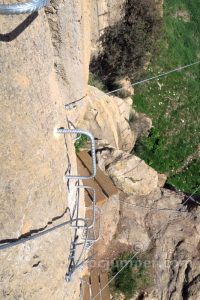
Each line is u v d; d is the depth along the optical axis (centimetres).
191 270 1185
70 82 870
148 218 1225
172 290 1162
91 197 1039
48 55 736
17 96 594
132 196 1233
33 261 634
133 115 1602
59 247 714
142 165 1239
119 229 1181
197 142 1728
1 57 555
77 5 803
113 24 1484
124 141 1480
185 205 1274
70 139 859
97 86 1473
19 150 598
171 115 1723
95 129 1174
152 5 1505
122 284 1120
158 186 1366
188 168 1677
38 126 653
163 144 1672
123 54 1526
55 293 705
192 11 1881
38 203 648
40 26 695
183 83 1778
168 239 1212
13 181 586
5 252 566
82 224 892
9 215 575
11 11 423
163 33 1695
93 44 1486
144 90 1695
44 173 668
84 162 1094
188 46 1830
